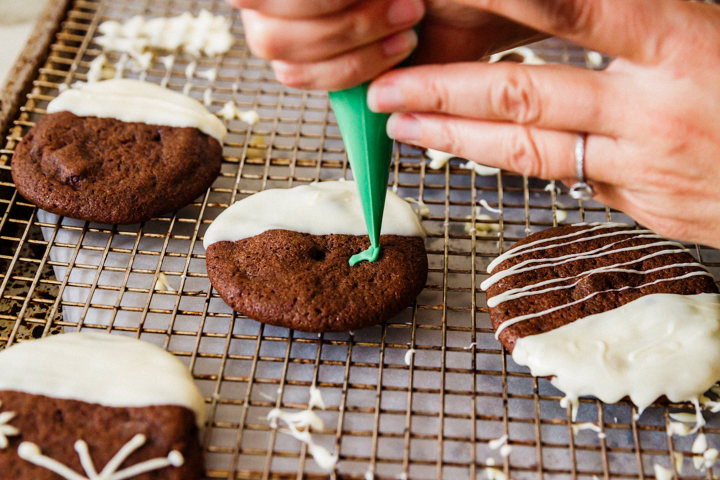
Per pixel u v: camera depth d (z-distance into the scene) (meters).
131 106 0.36
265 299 0.31
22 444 0.27
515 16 0.24
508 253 0.33
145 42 0.42
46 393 0.28
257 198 0.34
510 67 0.25
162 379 0.29
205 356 0.30
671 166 0.26
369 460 0.28
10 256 0.34
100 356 0.29
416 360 0.32
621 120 0.26
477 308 0.32
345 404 0.30
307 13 0.23
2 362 0.29
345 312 0.31
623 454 0.30
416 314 0.33
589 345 0.30
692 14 0.25
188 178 0.35
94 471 0.27
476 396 0.30
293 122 0.39
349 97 0.26
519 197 0.37
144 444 0.27
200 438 0.29
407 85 0.25
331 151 0.37
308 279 0.31
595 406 0.31
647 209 0.28
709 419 0.30
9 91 0.38
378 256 0.32
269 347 0.32
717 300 0.31
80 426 0.28
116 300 0.33
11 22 0.44
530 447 0.30
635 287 0.32
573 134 0.26
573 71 0.26
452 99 0.26
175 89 0.41
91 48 0.42
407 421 0.29
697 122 0.25
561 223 0.36
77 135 0.35
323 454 0.28
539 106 0.26
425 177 0.38
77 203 0.33
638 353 0.30
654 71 0.25
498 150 0.27
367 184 0.29
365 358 0.32
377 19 0.24
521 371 0.31
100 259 0.34
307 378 0.31
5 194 0.35
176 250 0.34
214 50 0.42
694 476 0.29
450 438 0.29
